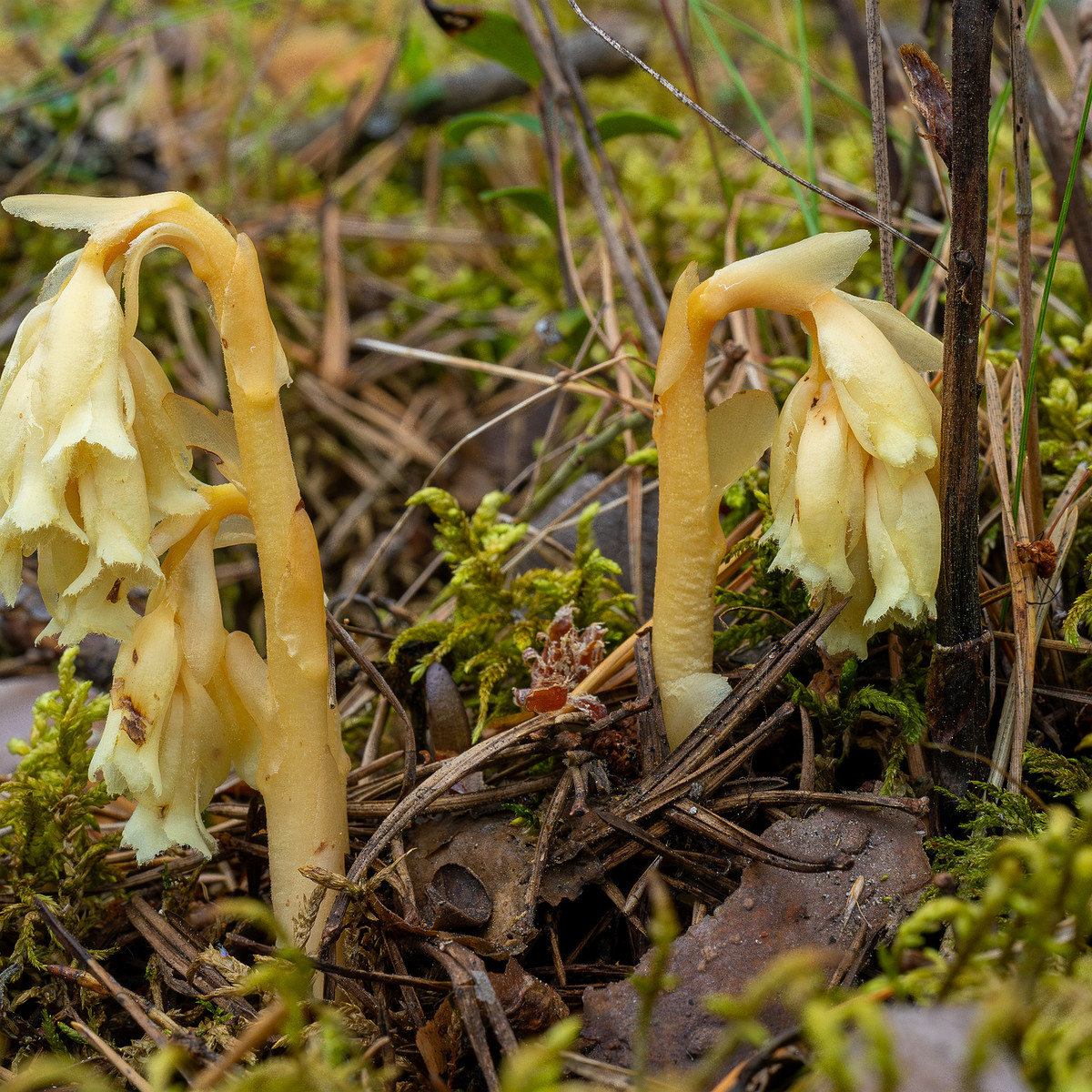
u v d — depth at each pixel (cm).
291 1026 14
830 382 16
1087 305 23
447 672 19
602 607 19
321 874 16
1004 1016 13
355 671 20
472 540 20
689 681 17
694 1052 15
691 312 16
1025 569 17
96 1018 16
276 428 16
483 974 15
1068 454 19
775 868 16
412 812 16
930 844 16
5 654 22
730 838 16
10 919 17
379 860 17
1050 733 17
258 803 17
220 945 16
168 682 15
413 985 15
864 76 22
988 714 17
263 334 15
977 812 16
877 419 15
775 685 17
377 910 16
